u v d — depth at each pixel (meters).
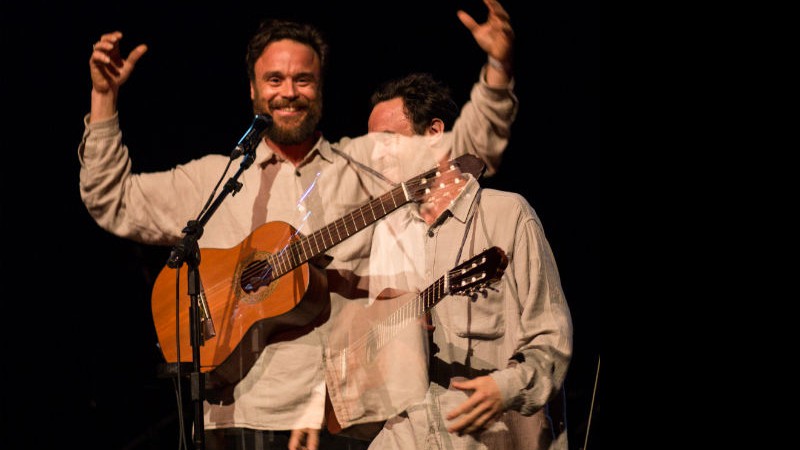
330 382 5.39
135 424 7.85
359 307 5.50
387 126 5.66
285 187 5.80
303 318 5.51
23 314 8.00
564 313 5.07
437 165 5.32
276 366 5.53
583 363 7.17
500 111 5.21
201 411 5.10
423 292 5.08
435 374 5.17
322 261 5.55
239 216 5.81
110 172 5.89
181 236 5.96
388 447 5.24
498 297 5.17
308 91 5.76
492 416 4.80
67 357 7.98
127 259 8.02
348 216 5.34
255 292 5.59
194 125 8.05
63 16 8.09
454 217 5.31
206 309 5.70
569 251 7.28
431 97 5.60
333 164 5.80
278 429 5.47
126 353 7.96
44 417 7.90
